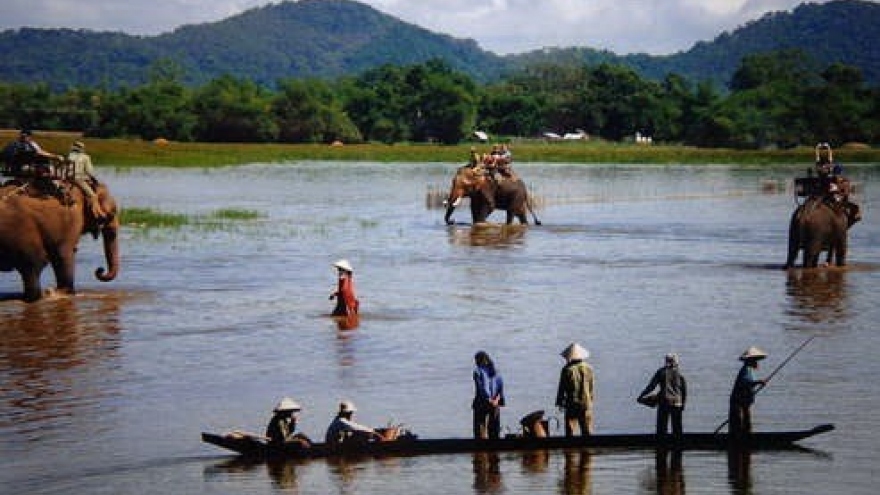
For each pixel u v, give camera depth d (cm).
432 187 12612
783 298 4897
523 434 2845
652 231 7862
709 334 4100
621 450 2794
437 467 2669
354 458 2739
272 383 3409
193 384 3397
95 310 4566
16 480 2577
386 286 5228
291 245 6819
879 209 9888
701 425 2983
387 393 3294
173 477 2600
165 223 7912
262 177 14750
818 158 5978
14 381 3419
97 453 2767
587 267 5903
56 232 4762
